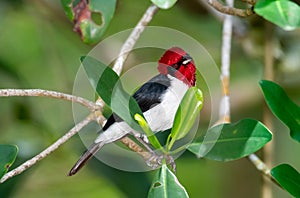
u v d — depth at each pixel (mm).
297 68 8148
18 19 8430
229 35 6027
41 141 7301
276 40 7949
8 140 7340
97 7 4816
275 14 4129
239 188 8352
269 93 4895
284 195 8359
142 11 8031
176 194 4398
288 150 8695
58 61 8180
